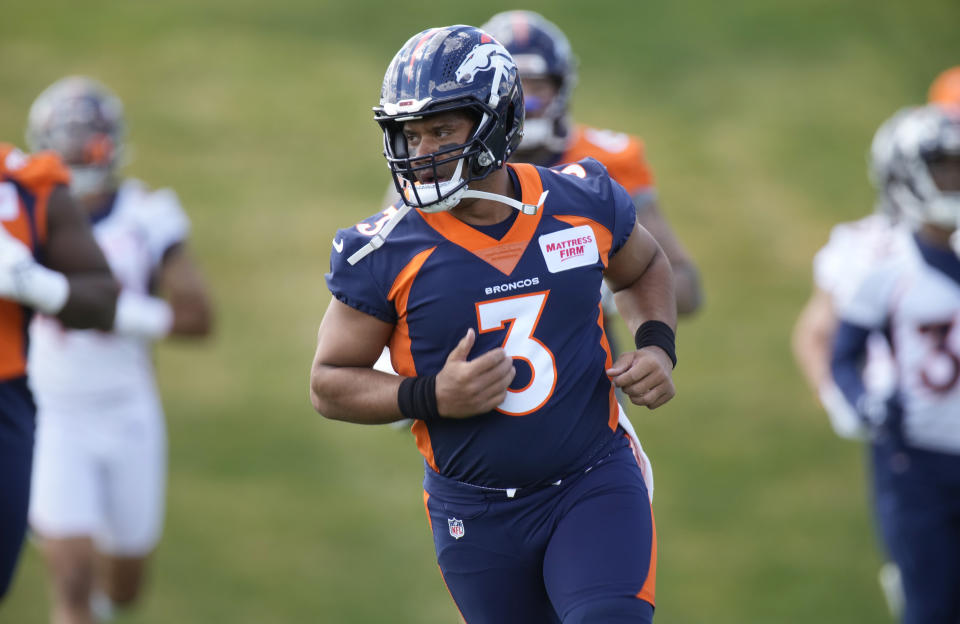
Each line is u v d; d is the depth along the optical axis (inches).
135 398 821.9
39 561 1053.2
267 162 1785.2
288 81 1982.0
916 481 690.2
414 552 1059.9
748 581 1008.9
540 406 406.0
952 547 687.1
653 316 436.1
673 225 1636.3
